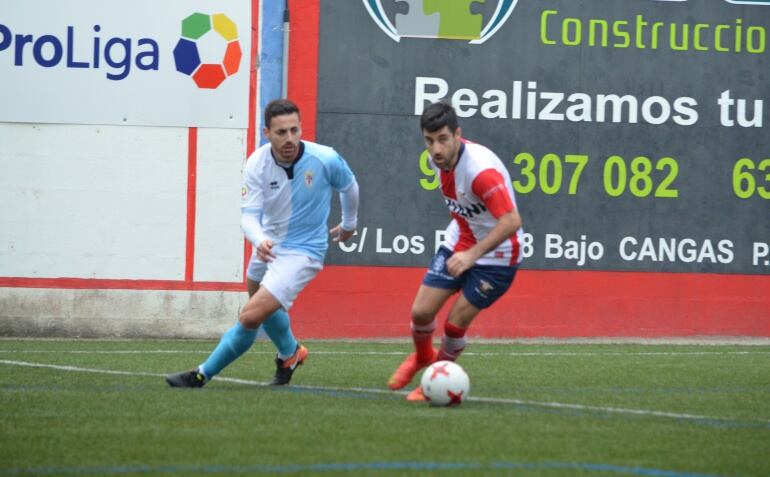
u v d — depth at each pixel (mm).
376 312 43062
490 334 43500
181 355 35688
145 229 42250
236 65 42281
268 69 42406
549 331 43750
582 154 43750
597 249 43938
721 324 44531
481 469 16484
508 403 24234
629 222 44031
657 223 44188
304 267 25672
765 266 44688
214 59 42188
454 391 23062
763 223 44688
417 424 20625
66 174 41906
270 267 25734
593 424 21125
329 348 39125
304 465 16656
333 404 23391
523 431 20047
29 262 41875
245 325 25516
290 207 25562
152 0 41969
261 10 42312
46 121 41750
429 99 43062
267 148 25500
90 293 42156
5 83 41531
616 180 43938
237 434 19375
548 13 43469
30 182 41781
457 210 24422
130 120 42031
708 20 44219
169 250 42375
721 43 44312
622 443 19031
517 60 43375
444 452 17828
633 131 43969
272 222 25797
